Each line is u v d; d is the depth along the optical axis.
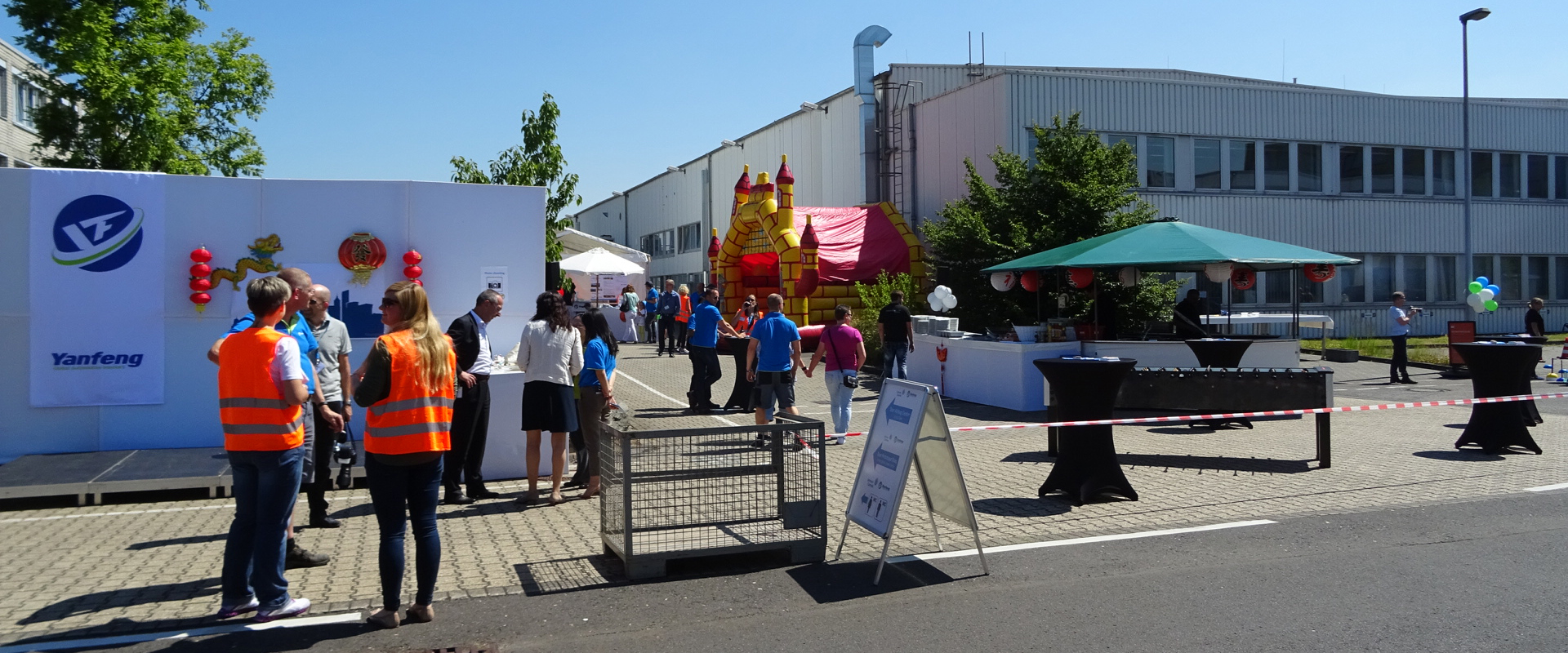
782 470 6.14
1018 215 20.22
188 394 9.01
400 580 4.81
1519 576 5.42
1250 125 24.98
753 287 26.69
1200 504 7.52
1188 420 9.47
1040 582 5.48
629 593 5.36
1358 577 5.45
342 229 9.32
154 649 4.50
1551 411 13.20
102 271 8.77
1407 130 26.66
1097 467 7.64
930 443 6.03
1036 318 18.83
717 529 6.19
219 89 25.20
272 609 4.86
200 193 8.99
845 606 5.10
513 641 4.62
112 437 8.84
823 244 23.55
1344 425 11.96
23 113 31.30
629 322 28.59
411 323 4.90
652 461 6.04
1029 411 13.20
